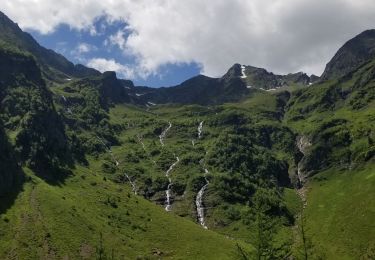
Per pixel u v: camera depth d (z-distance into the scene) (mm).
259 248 80812
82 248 196000
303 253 84188
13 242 186625
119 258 196875
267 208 85750
